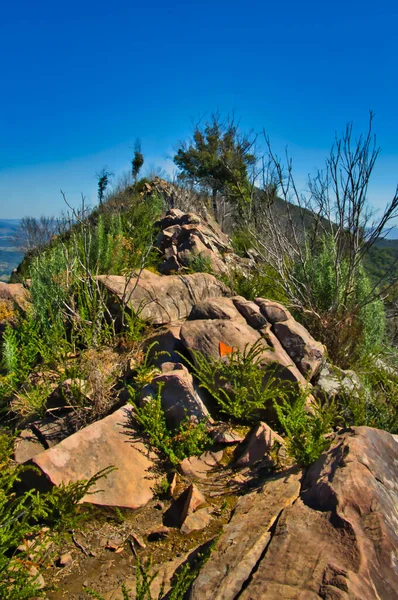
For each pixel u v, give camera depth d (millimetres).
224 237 10883
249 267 8641
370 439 3193
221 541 2600
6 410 4316
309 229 7305
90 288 5430
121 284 5418
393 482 2900
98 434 3416
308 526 2473
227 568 2340
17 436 3760
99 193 15211
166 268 8039
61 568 2686
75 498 2887
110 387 4156
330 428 3852
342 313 5832
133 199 13117
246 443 3809
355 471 2756
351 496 2584
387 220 5621
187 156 19531
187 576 2232
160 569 2586
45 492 3053
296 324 4867
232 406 3988
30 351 4824
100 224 7711
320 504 2635
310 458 3242
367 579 2133
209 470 3535
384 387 4820
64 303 5188
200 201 14336
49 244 9234
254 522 2688
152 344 4371
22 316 5508
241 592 2160
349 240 6098
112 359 4602
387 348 6145
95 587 2541
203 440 3709
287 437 3785
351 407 4125
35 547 2643
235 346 4352
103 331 4977
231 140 18781
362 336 5824
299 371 4473
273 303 4883
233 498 3219
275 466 3461
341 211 5945
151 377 4113
